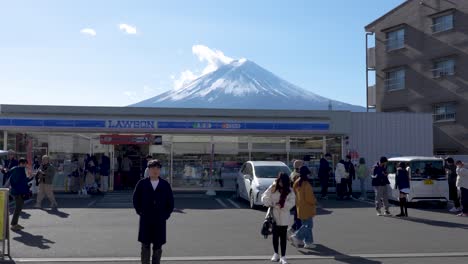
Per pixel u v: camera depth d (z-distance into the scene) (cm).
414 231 1320
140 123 2423
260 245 1105
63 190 2428
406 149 2684
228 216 1605
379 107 4378
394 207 1942
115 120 2414
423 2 4041
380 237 1222
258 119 2506
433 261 943
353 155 2616
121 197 2197
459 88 3753
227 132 2473
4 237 952
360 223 1469
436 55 3928
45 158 1766
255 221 1489
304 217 1088
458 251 1045
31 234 1225
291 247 1091
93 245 1086
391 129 2677
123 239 1161
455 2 3797
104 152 2514
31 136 2442
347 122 2578
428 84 3984
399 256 991
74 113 2414
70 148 2467
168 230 1312
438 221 1521
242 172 2098
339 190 2212
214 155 2541
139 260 936
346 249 1068
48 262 915
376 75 4422
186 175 2527
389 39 4316
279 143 2572
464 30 3731
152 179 805
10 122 2359
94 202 1991
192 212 1711
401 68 4194
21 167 1301
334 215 1656
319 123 2536
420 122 2711
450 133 3819
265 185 1786
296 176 1130
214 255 997
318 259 964
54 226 1360
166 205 801
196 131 2450
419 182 1884
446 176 1908
